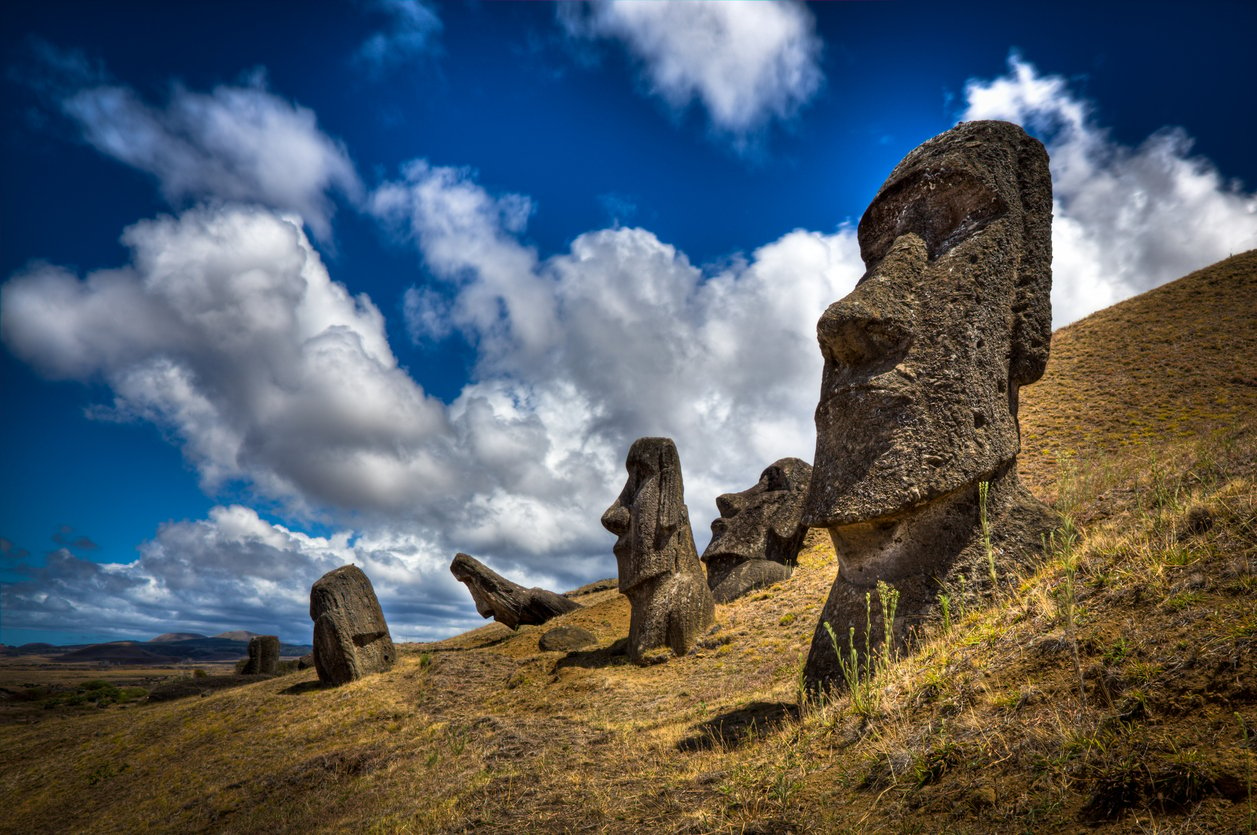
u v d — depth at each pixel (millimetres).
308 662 31125
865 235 10273
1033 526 8523
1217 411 25000
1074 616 5531
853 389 8648
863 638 8039
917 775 4781
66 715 29906
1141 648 4758
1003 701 5055
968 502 8367
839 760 5625
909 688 6027
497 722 11641
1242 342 32594
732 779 6074
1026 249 9562
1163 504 7340
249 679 29438
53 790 16672
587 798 6750
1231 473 8484
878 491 8102
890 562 8227
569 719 12117
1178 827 3398
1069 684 4859
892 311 8602
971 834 3994
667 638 17812
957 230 9422
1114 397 29391
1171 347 34594
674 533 18734
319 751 14812
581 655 19844
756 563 23406
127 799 14914
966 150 9617
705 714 9914
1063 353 38844
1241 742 3670
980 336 8789
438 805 7762
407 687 18719
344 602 21625
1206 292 41969
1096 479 12492
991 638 6062
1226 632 4484
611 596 36250
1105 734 4211
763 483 26469
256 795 12211
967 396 8477
